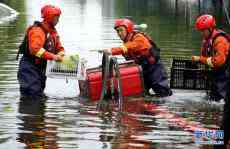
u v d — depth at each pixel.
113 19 30.34
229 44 10.59
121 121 8.92
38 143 7.64
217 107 10.10
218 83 10.56
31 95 10.62
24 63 10.71
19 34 21.73
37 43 10.51
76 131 8.27
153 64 11.13
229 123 7.07
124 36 11.16
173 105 10.22
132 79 10.84
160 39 20.41
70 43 19.05
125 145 7.61
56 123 8.70
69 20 28.78
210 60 10.50
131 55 11.20
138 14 35.09
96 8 41.34
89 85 10.47
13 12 32.78
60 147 7.47
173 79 11.30
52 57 10.47
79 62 10.51
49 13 10.73
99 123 8.76
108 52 10.48
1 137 7.89
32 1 47.81
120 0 56.28
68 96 10.77
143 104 10.23
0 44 18.38
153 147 7.55
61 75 10.57
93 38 20.69
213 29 10.70
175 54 16.14
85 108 9.80
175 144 7.70
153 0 54.50
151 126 8.64
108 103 10.24
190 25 26.92
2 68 13.44
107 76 10.41
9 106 9.79
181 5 45.22
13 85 11.53
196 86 11.28
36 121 8.80
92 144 7.63
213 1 43.66
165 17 32.41
